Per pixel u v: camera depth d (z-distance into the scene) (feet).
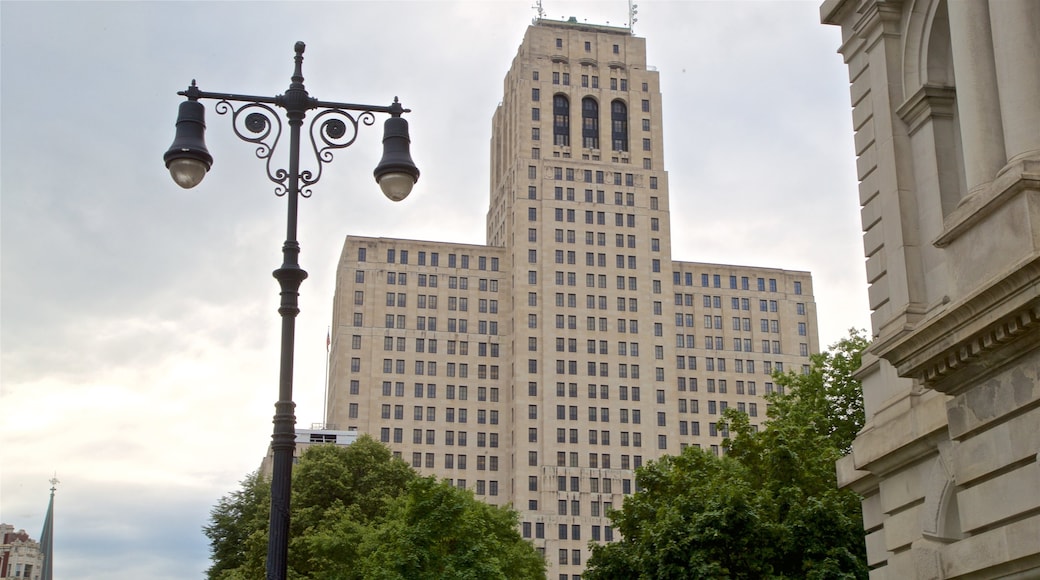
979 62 69.21
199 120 69.36
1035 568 61.67
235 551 294.66
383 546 193.77
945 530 73.61
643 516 173.99
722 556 142.61
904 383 81.35
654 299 641.40
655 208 655.35
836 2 93.86
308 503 278.26
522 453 596.29
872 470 83.46
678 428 624.18
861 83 91.81
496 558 192.85
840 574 131.44
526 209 635.66
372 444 300.81
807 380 193.06
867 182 89.61
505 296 639.76
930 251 81.61
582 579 166.09
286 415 63.10
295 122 69.41
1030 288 57.36
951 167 81.87
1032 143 63.00
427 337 622.13
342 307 616.80
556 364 613.52
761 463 174.29
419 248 636.48
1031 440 60.23
